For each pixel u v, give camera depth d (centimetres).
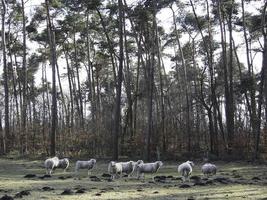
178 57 6444
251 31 4947
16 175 2683
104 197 1645
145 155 4147
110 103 6925
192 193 1792
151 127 4512
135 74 6931
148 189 1916
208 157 4169
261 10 4866
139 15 4662
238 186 2056
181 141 4812
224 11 5084
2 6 5088
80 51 6656
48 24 4825
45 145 4634
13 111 7112
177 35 5516
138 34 5381
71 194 1708
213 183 2161
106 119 5022
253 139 4450
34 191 1795
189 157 4328
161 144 4703
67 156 4356
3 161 3884
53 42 4788
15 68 6850
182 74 6775
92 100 5894
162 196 1697
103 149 4566
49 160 2725
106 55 5888
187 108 5031
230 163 3844
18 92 7019
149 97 4331
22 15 5275
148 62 4925
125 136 4641
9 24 5766
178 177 2511
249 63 5009
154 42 4750
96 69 6781
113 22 5509
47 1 4819
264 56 4316
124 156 4388
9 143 4741
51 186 2008
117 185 2067
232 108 4612
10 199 1552
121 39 4150
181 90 6706
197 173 2836
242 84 4772
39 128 4912
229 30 5059
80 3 4834
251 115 4719
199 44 5766
